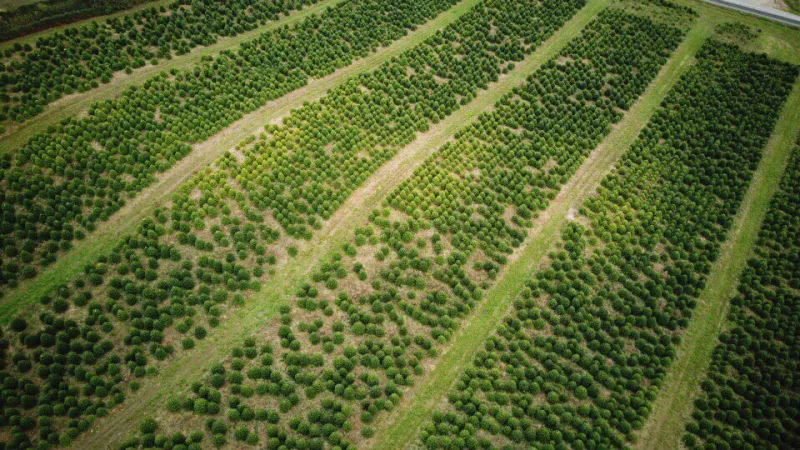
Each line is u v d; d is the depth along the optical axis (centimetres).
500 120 6044
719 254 4884
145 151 5056
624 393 3894
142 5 6875
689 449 3619
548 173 5528
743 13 8212
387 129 5738
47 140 4881
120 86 5644
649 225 5044
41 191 4528
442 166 5425
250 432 3416
